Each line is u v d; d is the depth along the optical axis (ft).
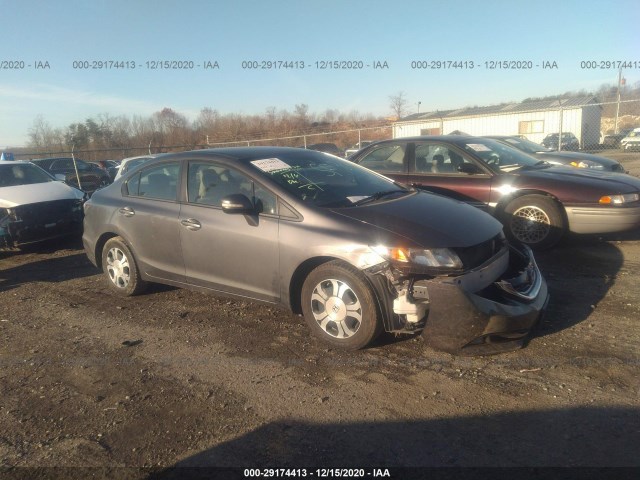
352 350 12.59
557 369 11.29
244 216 13.88
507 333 11.54
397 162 23.89
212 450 9.15
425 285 11.34
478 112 100.99
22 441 9.67
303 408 10.33
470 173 21.86
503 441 9.00
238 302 16.57
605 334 12.87
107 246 17.87
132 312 16.26
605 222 19.83
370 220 12.43
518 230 21.47
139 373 12.16
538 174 21.18
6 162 28.09
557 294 15.83
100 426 10.05
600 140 89.76
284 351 12.88
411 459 8.66
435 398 10.43
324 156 16.85
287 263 13.07
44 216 25.07
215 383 11.50
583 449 8.68
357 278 12.01
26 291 19.30
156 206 16.08
